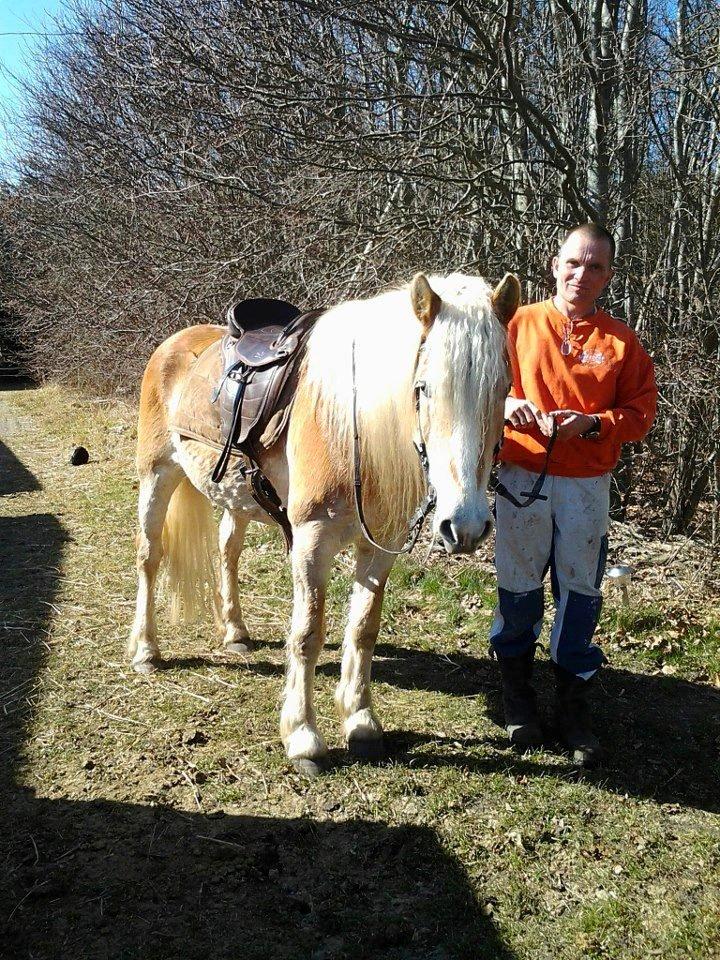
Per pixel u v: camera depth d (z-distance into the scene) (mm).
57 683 3381
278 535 5344
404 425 2324
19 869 2254
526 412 2592
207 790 2650
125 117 8102
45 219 12961
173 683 3393
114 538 5543
